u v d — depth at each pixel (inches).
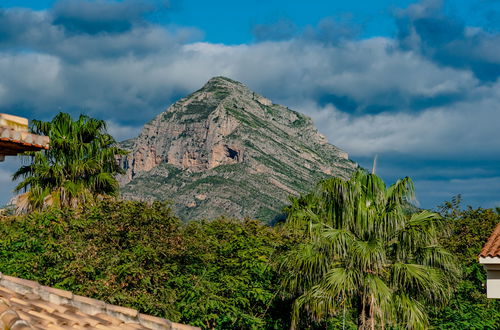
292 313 747.4
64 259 852.0
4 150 322.3
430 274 703.7
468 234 1270.9
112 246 908.0
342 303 722.8
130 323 310.2
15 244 885.2
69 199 1245.7
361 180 746.2
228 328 912.3
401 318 705.0
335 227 751.7
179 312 856.3
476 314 919.7
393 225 732.0
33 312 277.0
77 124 1314.0
